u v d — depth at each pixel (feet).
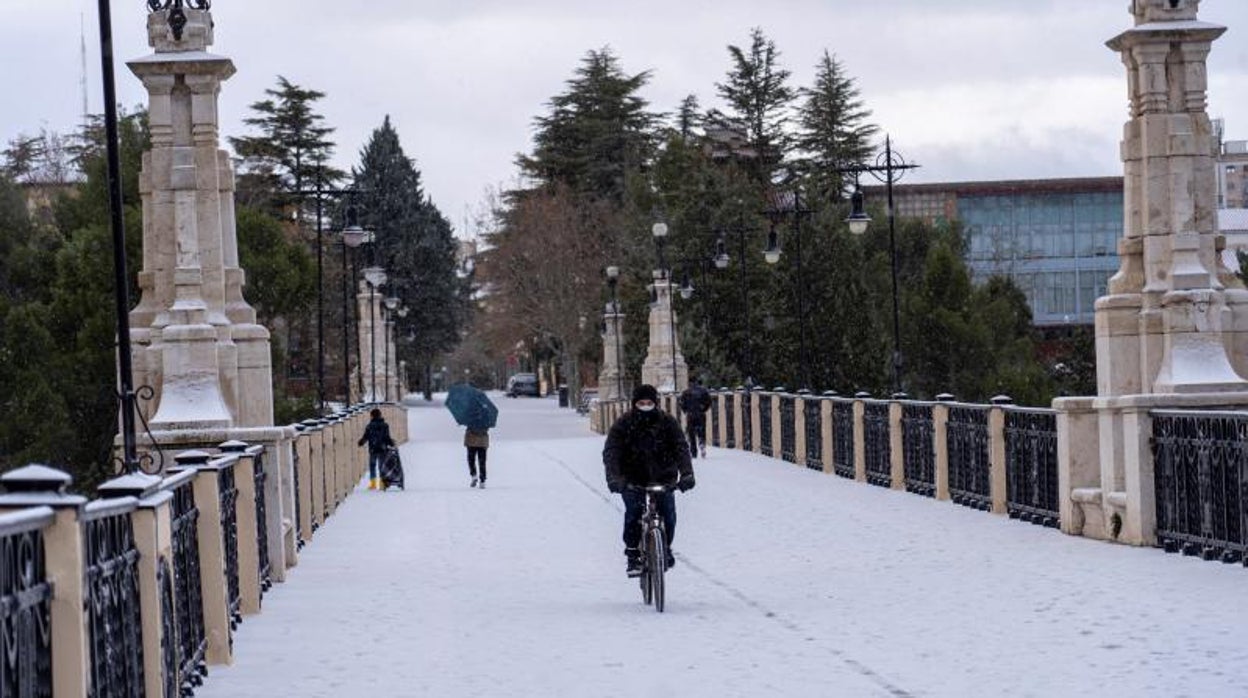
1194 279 81.15
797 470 154.92
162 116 84.99
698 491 125.80
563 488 139.03
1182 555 72.90
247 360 86.99
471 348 647.97
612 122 481.87
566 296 419.54
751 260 286.87
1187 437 72.95
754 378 283.79
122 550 36.88
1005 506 98.99
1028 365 294.46
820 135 463.42
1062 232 430.20
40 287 239.91
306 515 95.61
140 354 83.82
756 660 49.80
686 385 254.88
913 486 121.19
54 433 204.74
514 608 64.08
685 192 312.29
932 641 52.03
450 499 129.59
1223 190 483.10
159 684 39.24
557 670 49.14
